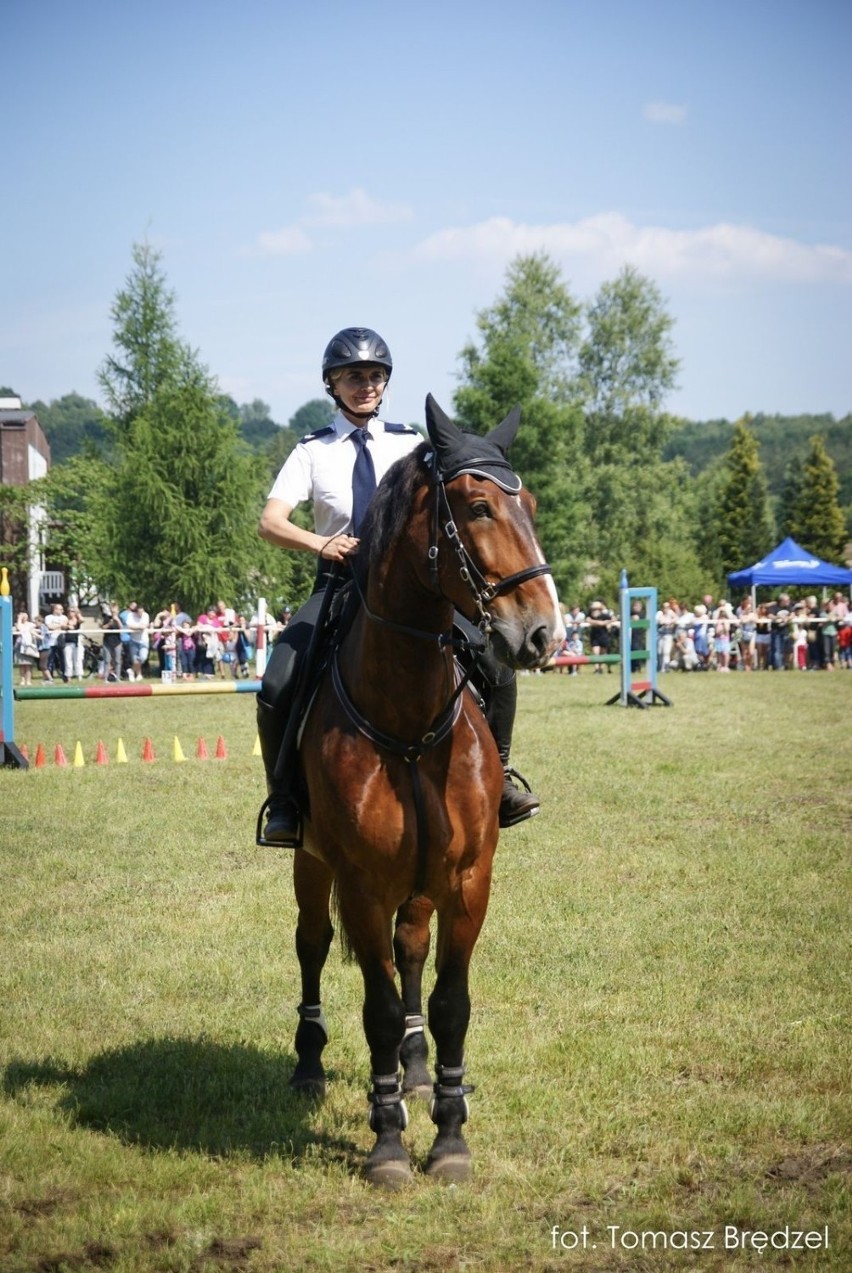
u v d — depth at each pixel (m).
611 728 17.09
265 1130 4.66
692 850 9.36
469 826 4.13
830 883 8.36
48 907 8.01
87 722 19.81
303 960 5.14
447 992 4.24
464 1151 4.29
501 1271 3.64
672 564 50.25
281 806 4.65
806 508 75.44
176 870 9.01
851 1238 3.77
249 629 29.62
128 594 46.50
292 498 4.90
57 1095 4.99
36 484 47.38
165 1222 3.95
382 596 4.07
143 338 51.34
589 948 6.93
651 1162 4.36
